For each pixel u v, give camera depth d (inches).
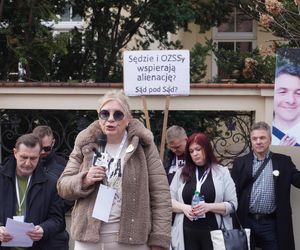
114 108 147.1
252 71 320.5
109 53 371.9
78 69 365.4
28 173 171.0
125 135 150.8
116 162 147.9
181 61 239.1
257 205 213.3
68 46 356.5
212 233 193.5
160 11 363.3
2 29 292.5
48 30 312.2
